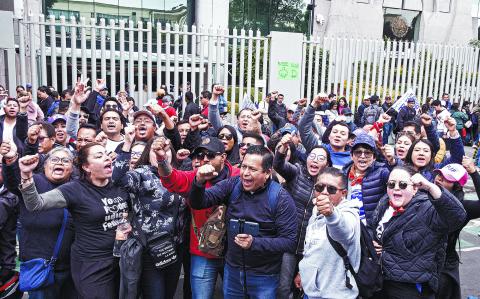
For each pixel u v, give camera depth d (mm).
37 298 3717
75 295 3836
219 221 3686
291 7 22547
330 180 3135
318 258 3104
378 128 5059
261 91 13281
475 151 10797
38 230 3580
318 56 13383
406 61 15180
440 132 10812
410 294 3215
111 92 11219
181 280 5316
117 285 3725
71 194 3467
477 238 7020
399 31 27125
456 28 27875
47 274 3574
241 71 12328
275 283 3484
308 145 5258
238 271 3471
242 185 3484
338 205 3154
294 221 3393
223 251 3719
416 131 5371
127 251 3545
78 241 3564
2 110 6609
